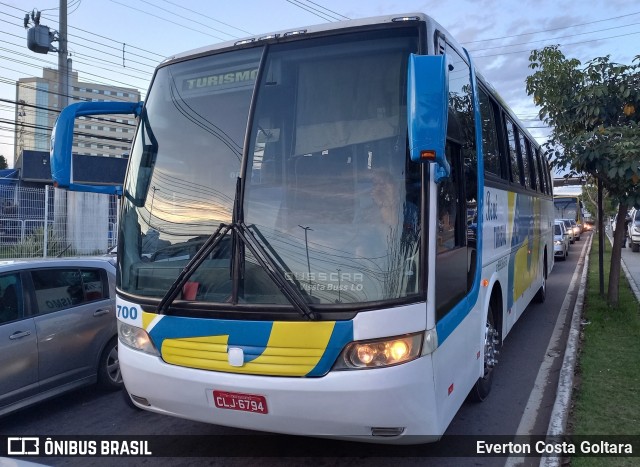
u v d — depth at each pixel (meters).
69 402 6.29
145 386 4.17
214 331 3.86
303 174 3.96
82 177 25.39
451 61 4.43
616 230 10.45
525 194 8.66
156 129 4.61
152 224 4.34
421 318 3.68
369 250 3.72
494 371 6.98
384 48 4.08
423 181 3.78
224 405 3.89
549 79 9.64
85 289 6.38
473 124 5.27
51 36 19.92
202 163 4.31
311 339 3.63
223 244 3.94
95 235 17.20
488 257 5.73
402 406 3.60
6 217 15.62
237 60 4.45
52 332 5.84
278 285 3.70
